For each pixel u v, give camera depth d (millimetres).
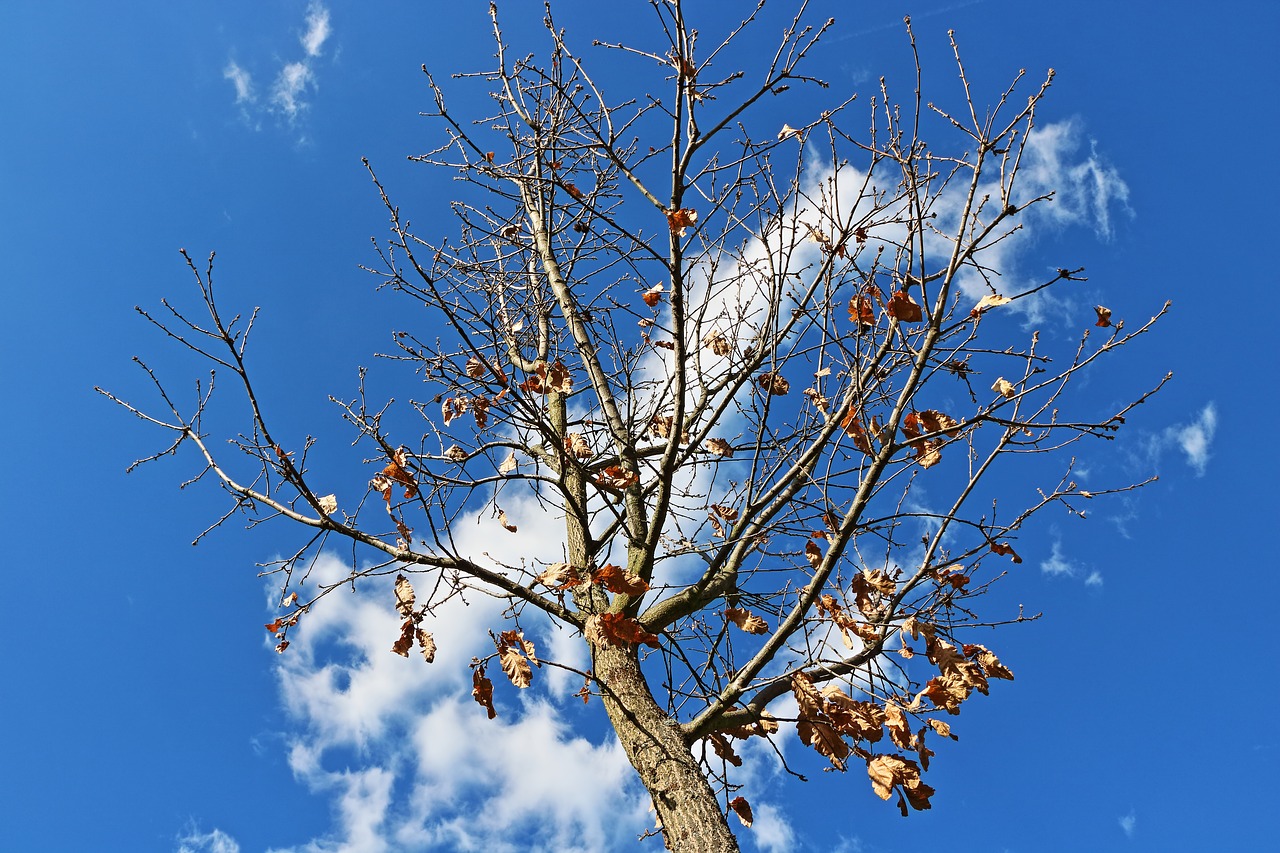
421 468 3943
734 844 3410
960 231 3240
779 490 3938
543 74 4242
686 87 3803
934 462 3707
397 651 3836
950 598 3963
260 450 3891
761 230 3936
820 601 3773
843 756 3547
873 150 3541
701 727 3855
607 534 4754
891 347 3484
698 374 4773
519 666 3777
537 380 4586
